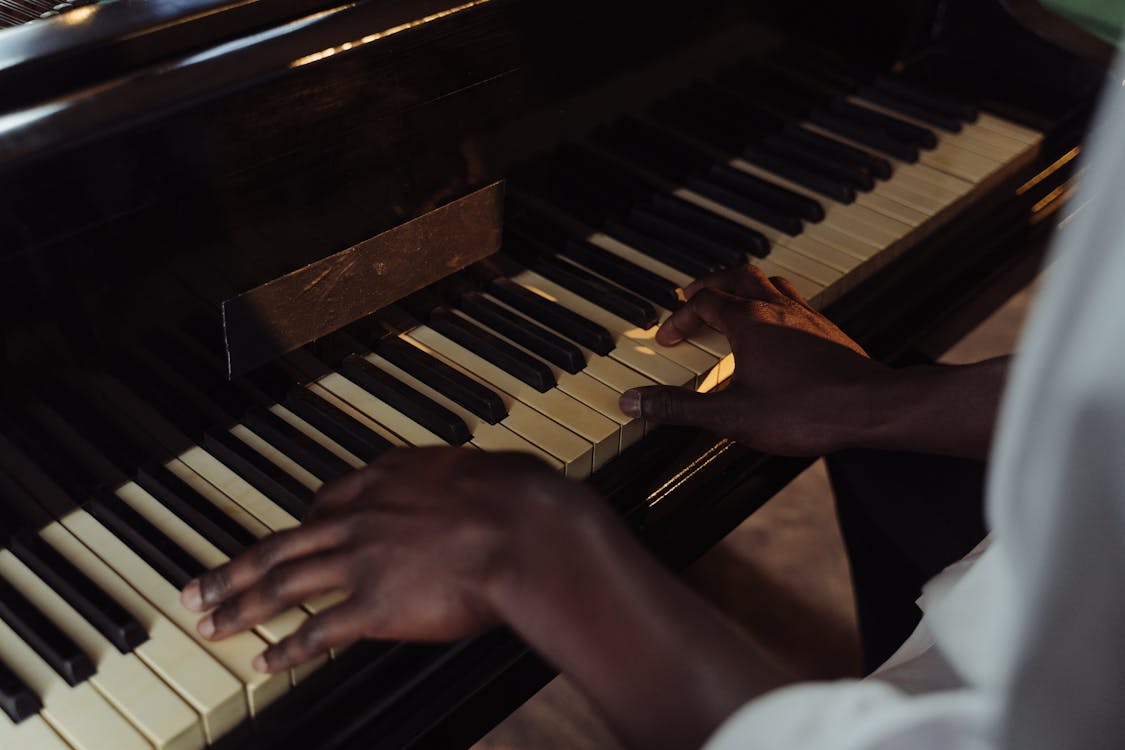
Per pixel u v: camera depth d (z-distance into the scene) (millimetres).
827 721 455
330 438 1063
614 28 1250
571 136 1271
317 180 1023
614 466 1131
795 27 1501
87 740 803
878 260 1388
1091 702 385
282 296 1044
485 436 1082
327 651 871
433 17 1043
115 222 894
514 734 1889
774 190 1443
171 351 985
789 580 2148
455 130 1129
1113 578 356
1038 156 1630
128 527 953
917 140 1575
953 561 1264
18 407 902
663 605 563
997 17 1682
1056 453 337
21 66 832
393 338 1177
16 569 927
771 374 1103
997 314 2781
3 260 840
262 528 978
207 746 836
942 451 1062
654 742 551
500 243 1251
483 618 638
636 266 1316
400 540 667
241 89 922
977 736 427
